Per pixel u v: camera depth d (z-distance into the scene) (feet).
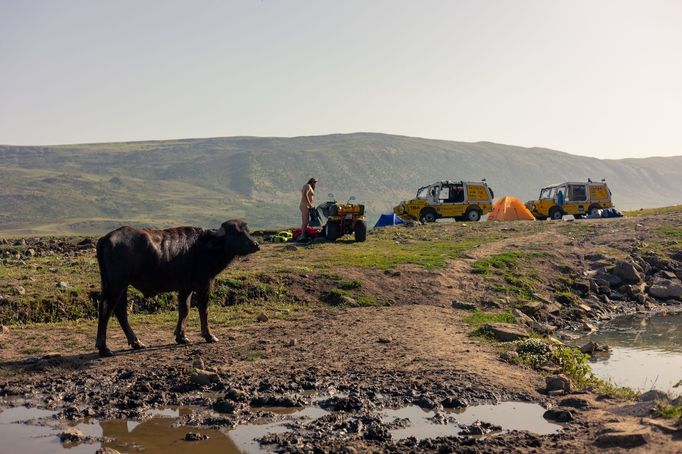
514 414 32.17
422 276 74.95
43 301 56.70
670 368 48.29
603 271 89.45
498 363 42.04
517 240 105.70
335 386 36.55
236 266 75.72
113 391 35.99
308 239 101.60
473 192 150.82
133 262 42.88
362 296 67.31
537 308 69.82
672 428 26.25
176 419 31.76
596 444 26.13
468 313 63.36
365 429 30.01
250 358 42.73
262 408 33.32
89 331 50.85
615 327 69.21
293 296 65.82
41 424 31.17
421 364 41.04
